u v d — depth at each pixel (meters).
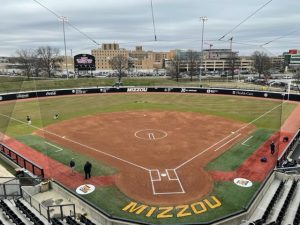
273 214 17.23
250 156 27.41
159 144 31.27
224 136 34.19
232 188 21.03
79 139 33.09
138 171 24.08
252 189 20.84
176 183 21.91
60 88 78.88
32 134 35.09
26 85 78.62
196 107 54.25
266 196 19.64
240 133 35.44
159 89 76.38
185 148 29.86
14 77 98.88
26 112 48.88
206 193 20.30
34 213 16.97
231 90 70.00
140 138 33.53
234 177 22.83
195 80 108.38
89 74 134.25
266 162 25.81
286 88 75.44
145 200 19.39
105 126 39.41
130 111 50.31
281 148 29.59
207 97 66.81
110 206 18.59
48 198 19.53
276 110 50.12
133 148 29.92
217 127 38.62
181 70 141.50
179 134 35.25
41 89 74.81
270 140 32.38
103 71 180.88
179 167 24.92
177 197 19.80
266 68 117.38
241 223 16.59
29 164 25.19
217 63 169.25
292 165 23.89
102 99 64.56
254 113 47.97
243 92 68.25
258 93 66.00
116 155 27.83
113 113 48.47
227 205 18.72
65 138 33.50
